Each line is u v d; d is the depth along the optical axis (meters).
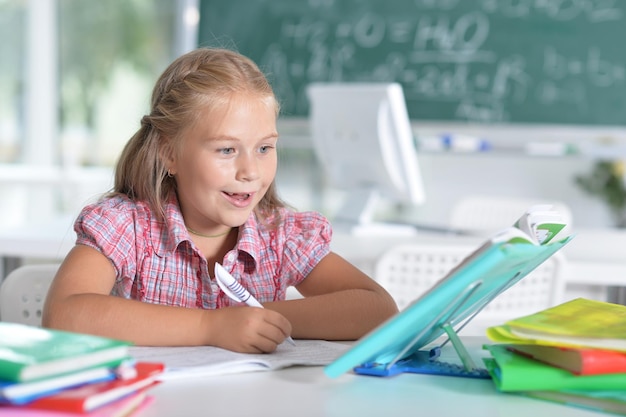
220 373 0.97
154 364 0.87
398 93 2.93
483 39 4.79
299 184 5.37
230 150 1.27
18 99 5.87
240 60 1.34
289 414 0.82
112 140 5.78
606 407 0.86
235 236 1.45
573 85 4.70
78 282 1.26
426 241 2.63
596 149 4.70
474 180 5.16
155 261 1.39
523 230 0.94
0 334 0.84
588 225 5.00
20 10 5.82
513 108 4.77
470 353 1.13
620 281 2.24
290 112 5.06
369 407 0.85
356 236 2.78
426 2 4.86
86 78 5.80
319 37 5.00
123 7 5.70
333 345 1.20
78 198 5.02
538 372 0.88
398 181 3.00
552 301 2.10
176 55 5.58
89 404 0.74
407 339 0.96
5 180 4.88
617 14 4.63
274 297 1.48
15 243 2.51
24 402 0.73
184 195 1.35
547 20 4.71
